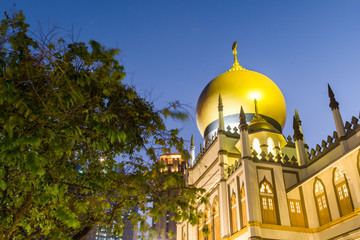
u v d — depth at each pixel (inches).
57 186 387.9
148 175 441.7
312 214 1176.8
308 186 1219.9
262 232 1107.3
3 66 323.0
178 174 457.1
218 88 1923.0
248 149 1266.0
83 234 465.4
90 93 426.6
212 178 1542.8
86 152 482.9
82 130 395.5
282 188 1222.9
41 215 434.3
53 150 385.1
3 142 303.3
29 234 401.7
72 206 467.2
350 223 1005.8
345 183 1053.2
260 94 1882.4
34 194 380.2
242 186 1248.2
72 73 374.9
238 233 1195.9
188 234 1642.5
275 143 1544.0
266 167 1257.4
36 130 343.9
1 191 398.0
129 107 449.4
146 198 448.5
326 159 1177.4
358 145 986.7
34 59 334.6
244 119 1333.7
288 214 1172.5
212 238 1390.3
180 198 440.8
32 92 353.1
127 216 521.3
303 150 1334.9
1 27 348.8
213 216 1424.7
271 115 1879.9
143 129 486.0
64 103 368.8
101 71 377.1
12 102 315.6
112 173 442.6
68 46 392.2
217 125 1847.9
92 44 351.6
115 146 483.5
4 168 351.3
